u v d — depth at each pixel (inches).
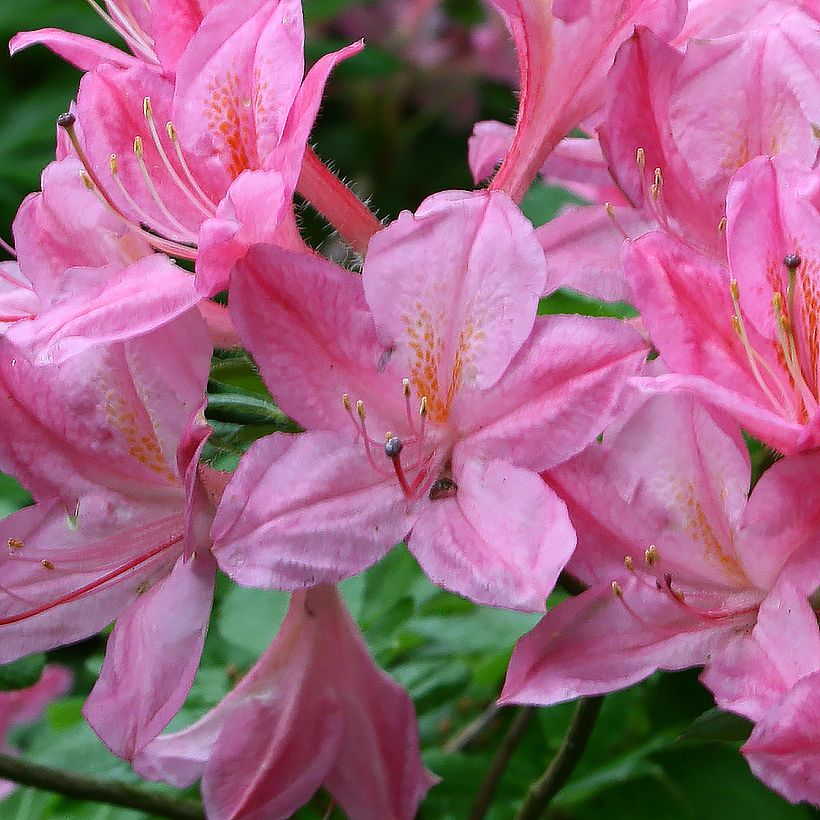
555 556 15.5
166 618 16.3
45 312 16.3
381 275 16.2
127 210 16.9
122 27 18.2
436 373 16.3
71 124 16.8
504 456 16.1
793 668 15.7
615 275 17.2
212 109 16.8
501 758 18.7
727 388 15.8
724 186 17.2
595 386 15.8
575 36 17.1
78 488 16.9
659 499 16.2
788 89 17.0
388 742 17.0
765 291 16.1
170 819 18.0
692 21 17.7
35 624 16.8
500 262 16.1
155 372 16.6
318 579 15.9
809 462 15.7
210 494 16.2
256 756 16.8
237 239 16.1
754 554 16.1
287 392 16.1
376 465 16.2
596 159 18.4
